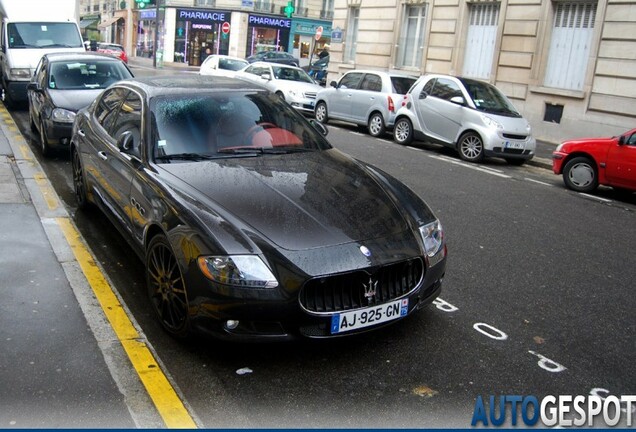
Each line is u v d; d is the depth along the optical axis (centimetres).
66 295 449
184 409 325
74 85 975
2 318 406
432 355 394
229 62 2319
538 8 1727
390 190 443
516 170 1223
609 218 830
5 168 823
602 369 391
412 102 1402
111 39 6209
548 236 704
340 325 355
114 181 511
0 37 1520
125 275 501
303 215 383
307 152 497
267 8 4859
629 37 1512
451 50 2041
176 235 378
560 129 1689
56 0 1538
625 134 966
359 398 344
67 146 888
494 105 1296
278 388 349
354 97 1608
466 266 574
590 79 1606
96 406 321
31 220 613
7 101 1465
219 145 476
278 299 343
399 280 379
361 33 2502
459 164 1216
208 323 359
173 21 4959
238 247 353
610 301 509
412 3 2214
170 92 512
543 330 443
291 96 1806
